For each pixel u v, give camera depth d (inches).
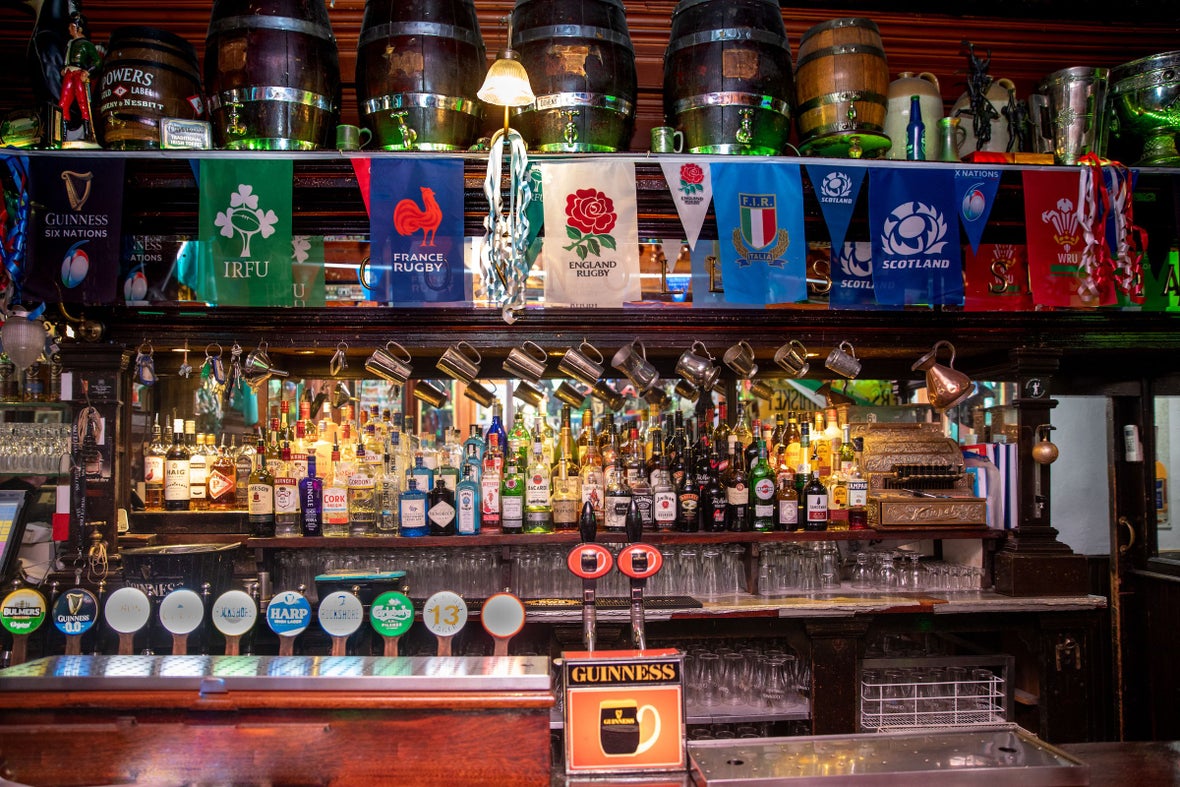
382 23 116.1
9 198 112.8
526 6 120.6
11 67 146.4
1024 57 159.6
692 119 120.3
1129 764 93.4
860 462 150.9
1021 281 138.4
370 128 118.2
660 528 139.9
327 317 133.1
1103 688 171.9
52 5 124.5
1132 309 141.7
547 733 83.9
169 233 125.0
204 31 145.6
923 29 155.2
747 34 119.6
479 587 137.9
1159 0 152.9
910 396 180.5
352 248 133.8
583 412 149.7
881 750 91.2
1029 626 137.6
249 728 82.3
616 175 115.8
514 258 109.6
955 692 135.0
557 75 117.0
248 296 112.7
